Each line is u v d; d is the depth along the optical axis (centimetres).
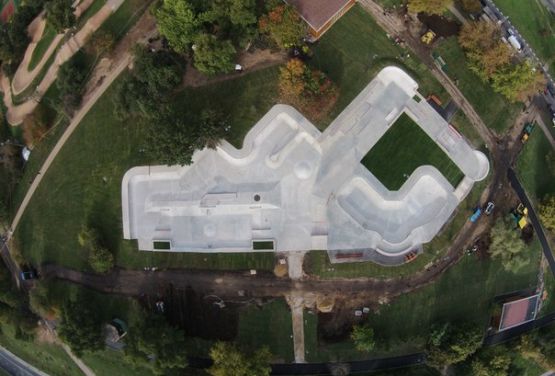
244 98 7694
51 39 8319
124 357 7519
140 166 7806
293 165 7700
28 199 8212
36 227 8150
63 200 8038
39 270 8131
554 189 8125
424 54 7875
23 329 7938
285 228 7712
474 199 7900
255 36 7312
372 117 7769
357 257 7694
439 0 7281
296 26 6962
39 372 8725
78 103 7938
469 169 7862
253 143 7662
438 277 7825
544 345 7712
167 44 7688
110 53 7850
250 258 7719
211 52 6875
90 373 8319
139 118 7781
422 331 7825
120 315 7906
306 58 7681
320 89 7156
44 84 8312
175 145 6831
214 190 7750
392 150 7794
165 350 6950
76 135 8019
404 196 7738
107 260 7581
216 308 7706
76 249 7981
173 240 7794
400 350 7912
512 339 8250
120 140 7862
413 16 7850
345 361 7838
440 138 7831
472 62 7656
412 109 7825
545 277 8194
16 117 8469
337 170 7725
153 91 7194
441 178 7812
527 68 7312
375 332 7725
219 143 7531
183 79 7669
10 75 8769
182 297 7731
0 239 8344
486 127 7975
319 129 7706
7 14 9844
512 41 8081
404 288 7769
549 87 8188
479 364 7550
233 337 7719
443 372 7962
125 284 7850
